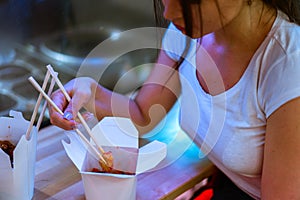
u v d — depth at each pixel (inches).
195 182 48.3
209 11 35.9
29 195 42.8
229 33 40.8
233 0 36.1
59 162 48.4
